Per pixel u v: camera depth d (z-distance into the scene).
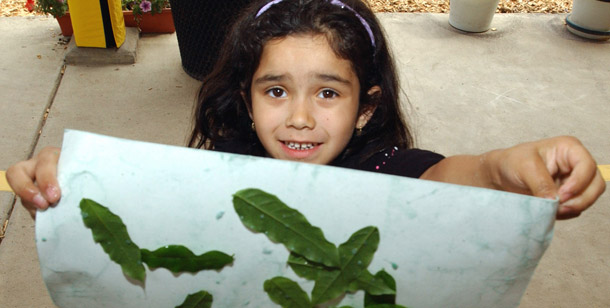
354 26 0.85
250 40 0.86
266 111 0.83
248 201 0.65
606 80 2.55
